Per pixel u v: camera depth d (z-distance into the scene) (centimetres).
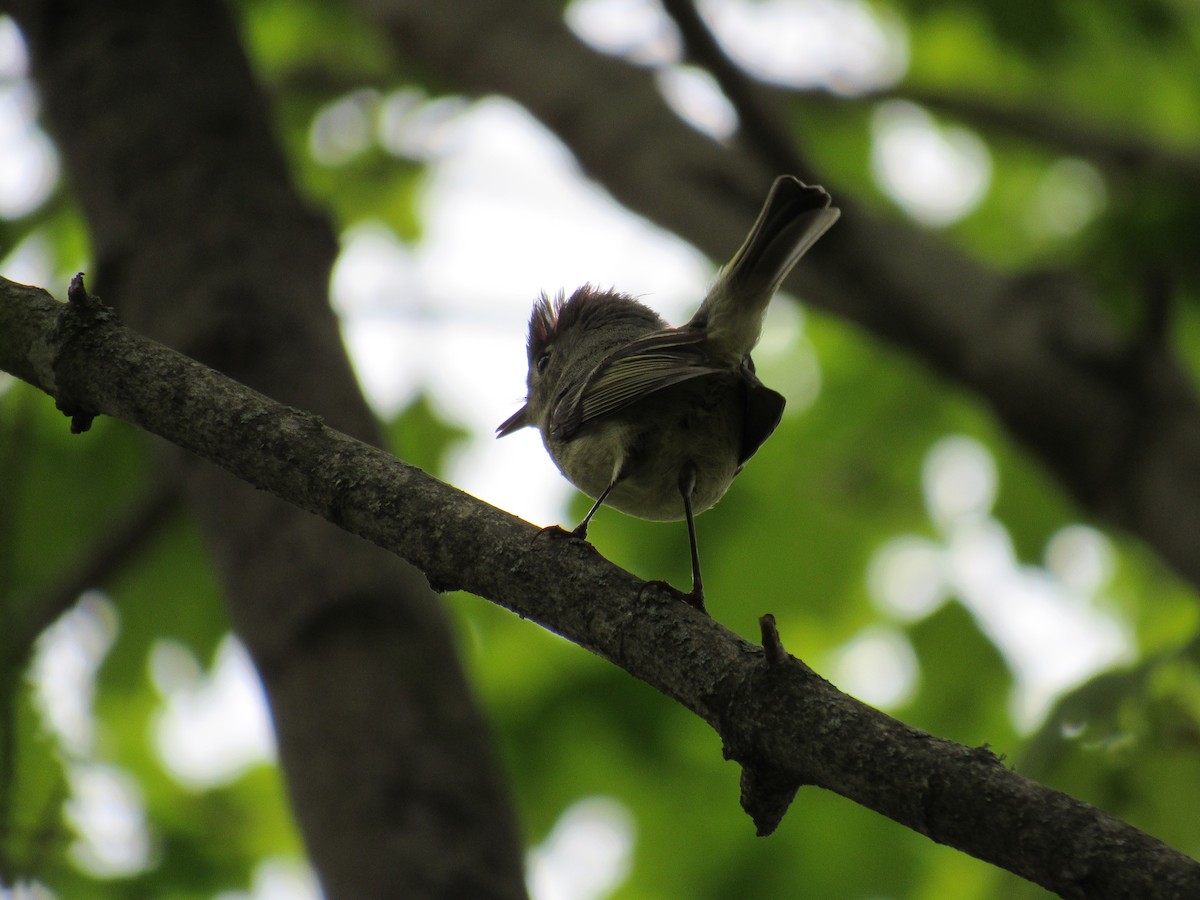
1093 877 372
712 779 1349
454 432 1427
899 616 1408
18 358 561
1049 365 1035
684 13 962
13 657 780
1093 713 875
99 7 876
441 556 521
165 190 822
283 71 1516
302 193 878
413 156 1512
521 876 707
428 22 1262
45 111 889
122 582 1301
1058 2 1426
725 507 1391
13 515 830
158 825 1151
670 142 1154
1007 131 1299
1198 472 995
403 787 702
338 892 690
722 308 736
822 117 1505
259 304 796
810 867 1317
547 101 1208
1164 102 1537
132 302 809
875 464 1462
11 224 1208
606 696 1348
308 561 744
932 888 1284
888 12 1521
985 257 1571
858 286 1084
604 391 722
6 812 743
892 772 413
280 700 732
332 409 783
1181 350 1277
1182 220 1202
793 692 441
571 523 1344
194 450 546
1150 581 1402
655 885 1334
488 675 1364
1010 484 1428
